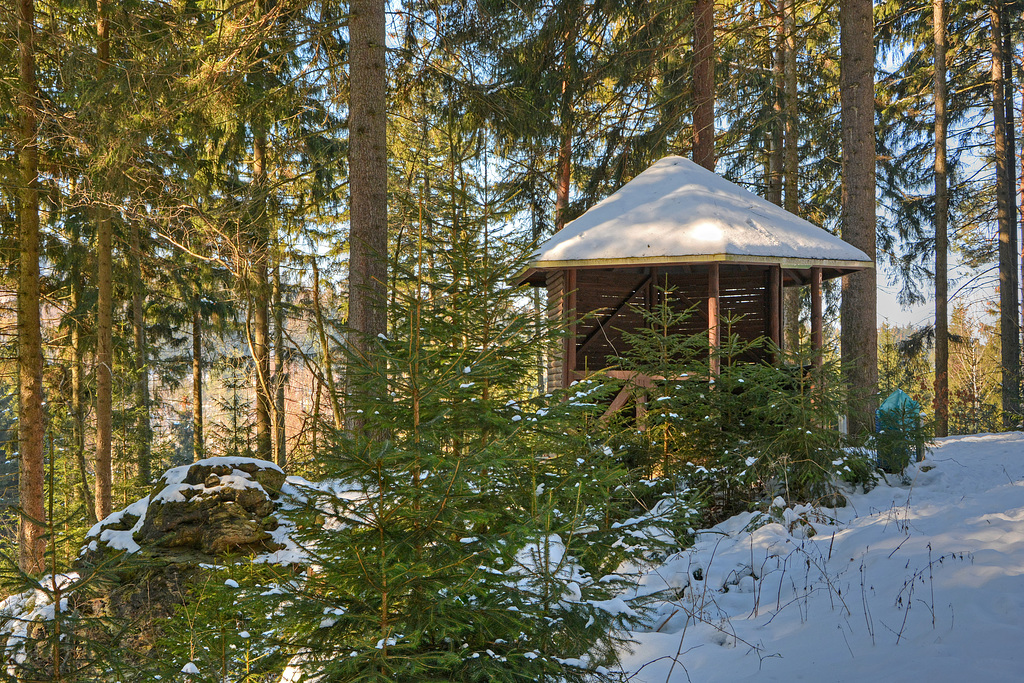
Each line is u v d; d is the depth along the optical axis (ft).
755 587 18.53
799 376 25.18
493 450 12.00
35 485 41.29
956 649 12.09
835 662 12.85
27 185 42.60
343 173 63.46
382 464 11.42
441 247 17.20
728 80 57.57
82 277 52.29
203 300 80.43
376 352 13.23
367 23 36.11
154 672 12.67
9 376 48.93
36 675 13.32
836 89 73.67
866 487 25.64
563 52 52.47
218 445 60.13
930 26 74.84
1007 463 27.63
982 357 85.97
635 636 16.01
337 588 11.23
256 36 37.01
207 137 48.55
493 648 11.94
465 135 48.93
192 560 21.86
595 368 41.39
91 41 46.26
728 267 42.04
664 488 23.31
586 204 57.26
